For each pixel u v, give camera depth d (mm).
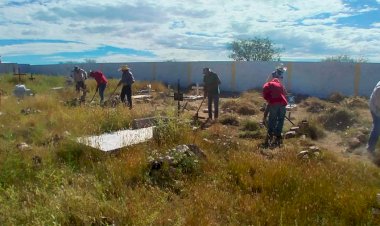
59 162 6527
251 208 4859
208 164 6434
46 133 8594
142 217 4195
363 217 4719
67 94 18359
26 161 6125
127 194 5039
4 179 5418
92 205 4449
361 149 8609
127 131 8828
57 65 38688
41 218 4082
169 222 4297
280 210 4816
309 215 4715
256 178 5887
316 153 7582
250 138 9711
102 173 5859
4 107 12969
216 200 5059
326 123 11773
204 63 27312
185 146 6707
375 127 8109
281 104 9234
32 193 4922
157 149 7160
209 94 12344
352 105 15891
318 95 22109
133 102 16953
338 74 21438
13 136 8078
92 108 11500
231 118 11984
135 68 31609
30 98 14859
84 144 7113
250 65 24984
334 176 5973
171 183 5664
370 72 20469
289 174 5867
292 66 22938
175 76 29297
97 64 34625
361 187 5566
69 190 4676
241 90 25438
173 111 10359
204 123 11391
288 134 9953
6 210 4266
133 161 6188
